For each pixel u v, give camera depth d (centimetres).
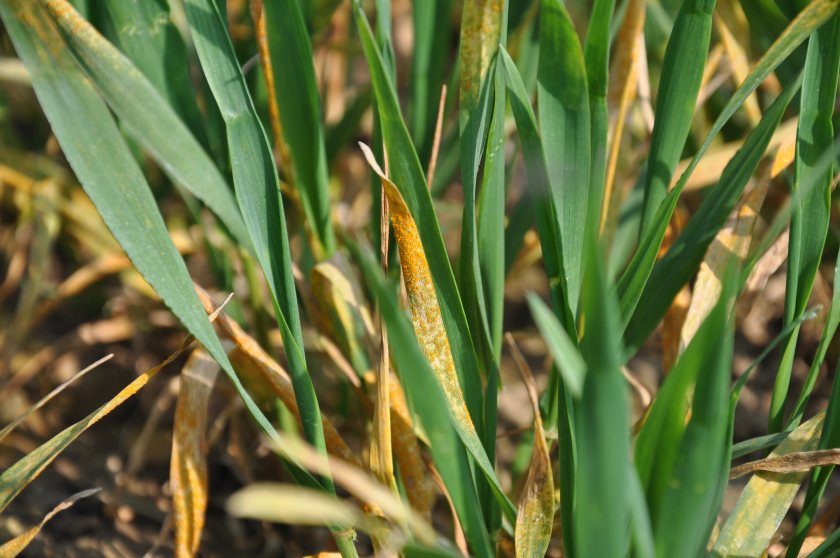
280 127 51
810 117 46
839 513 52
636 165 59
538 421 45
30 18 41
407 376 41
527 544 45
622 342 48
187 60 50
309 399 45
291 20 49
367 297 56
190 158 44
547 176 45
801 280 47
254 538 58
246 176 45
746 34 56
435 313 44
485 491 48
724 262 49
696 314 49
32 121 79
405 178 44
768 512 45
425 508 50
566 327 46
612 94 53
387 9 50
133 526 58
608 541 39
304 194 52
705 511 40
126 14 49
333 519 45
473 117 46
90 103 42
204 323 44
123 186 43
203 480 49
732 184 47
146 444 58
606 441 38
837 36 45
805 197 46
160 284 43
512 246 56
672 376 40
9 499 46
